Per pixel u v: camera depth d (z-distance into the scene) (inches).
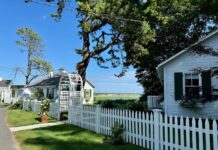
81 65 1045.8
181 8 957.8
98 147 354.9
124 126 393.1
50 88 1710.1
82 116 554.6
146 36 905.5
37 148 357.7
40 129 538.6
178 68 642.2
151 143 342.3
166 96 657.6
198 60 614.9
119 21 917.2
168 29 972.6
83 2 901.2
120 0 902.4
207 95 505.0
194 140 289.4
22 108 1320.1
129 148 347.3
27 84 2298.2
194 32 959.0
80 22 927.7
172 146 313.7
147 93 1220.5
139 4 962.1
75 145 369.4
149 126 354.3
